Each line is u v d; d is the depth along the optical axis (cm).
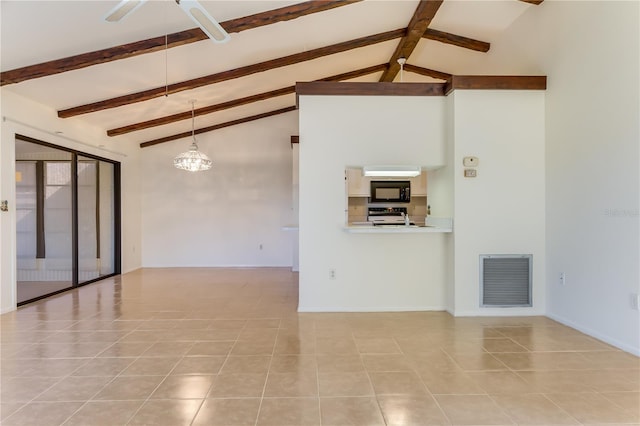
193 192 765
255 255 770
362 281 417
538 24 403
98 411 210
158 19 344
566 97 362
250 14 372
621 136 299
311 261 414
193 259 766
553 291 386
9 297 419
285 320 386
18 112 425
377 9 422
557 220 378
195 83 496
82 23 323
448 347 307
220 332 348
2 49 334
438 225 436
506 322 375
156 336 337
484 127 394
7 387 239
